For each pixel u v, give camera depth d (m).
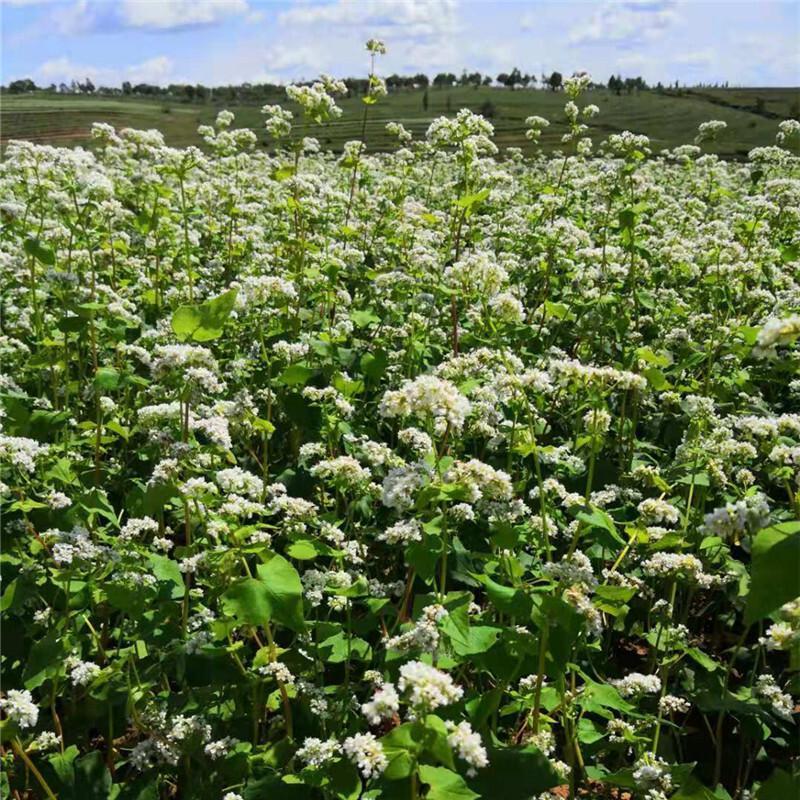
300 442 8.09
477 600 6.46
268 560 4.35
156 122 57.59
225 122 17.11
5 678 5.25
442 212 14.10
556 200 11.72
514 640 4.31
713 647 6.63
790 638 4.04
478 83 85.38
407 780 3.69
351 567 6.06
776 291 11.52
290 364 7.74
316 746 4.23
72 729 5.23
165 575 4.91
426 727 3.32
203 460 5.36
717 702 5.22
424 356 8.98
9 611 5.23
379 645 5.61
